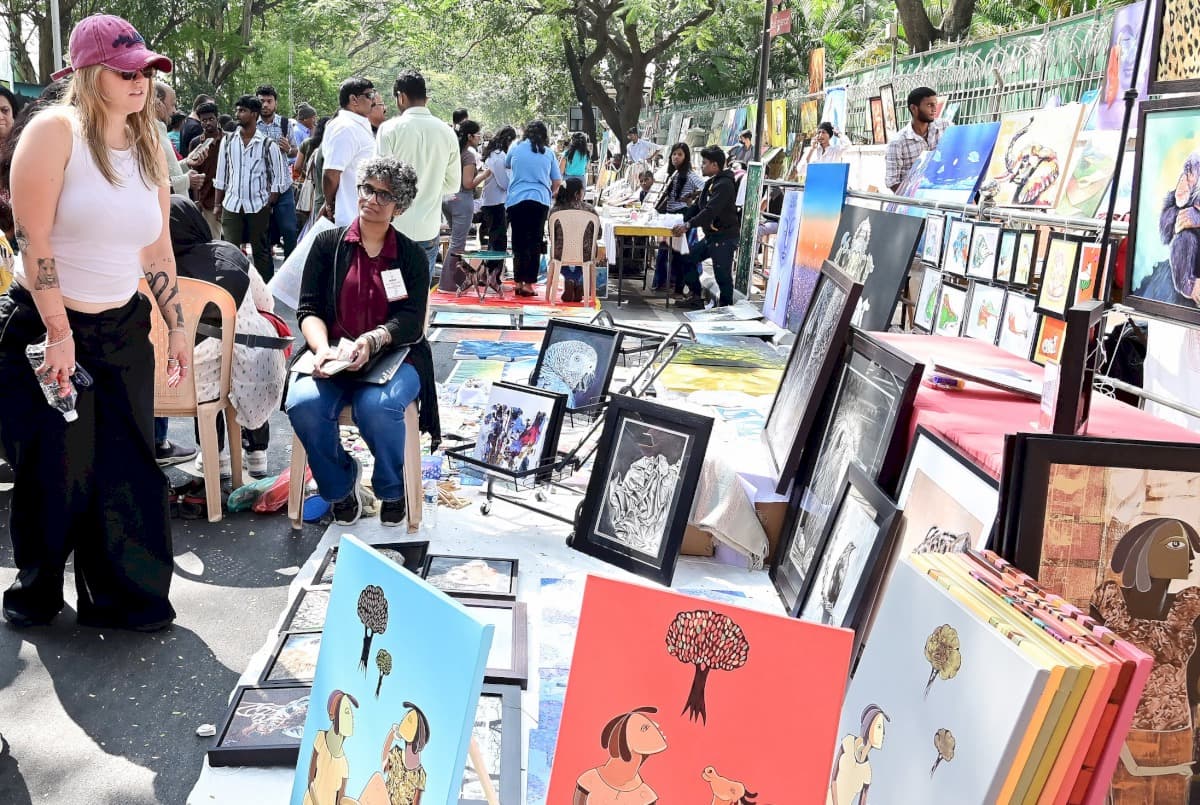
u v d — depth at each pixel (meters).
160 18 29.98
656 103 36.56
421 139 6.91
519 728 2.77
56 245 3.14
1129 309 2.98
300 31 39.59
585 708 1.90
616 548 3.88
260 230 10.08
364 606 2.00
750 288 10.82
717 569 3.93
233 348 4.44
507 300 10.52
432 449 4.42
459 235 10.90
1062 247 5.02
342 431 5.68
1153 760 2.01
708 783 1.86
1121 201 5.59
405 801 1.83
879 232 5.79
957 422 2.87
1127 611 2.04
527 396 4.54
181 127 12.51
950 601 1.90
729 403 6.47
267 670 3.07
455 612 1.79
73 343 3.12
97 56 2.97
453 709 1.76
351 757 1.98
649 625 1.88
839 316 3.78
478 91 62.41
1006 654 1.71
